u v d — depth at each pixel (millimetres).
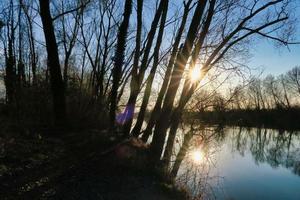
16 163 7793
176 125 14555
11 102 16828
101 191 6977
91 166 8828
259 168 22109
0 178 6504
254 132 49125
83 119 16812
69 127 14719
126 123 15695
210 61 14133
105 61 25328
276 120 57719
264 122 58156
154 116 16047
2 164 7434
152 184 8547
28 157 8508
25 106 16188
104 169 8781
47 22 13891
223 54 14164
